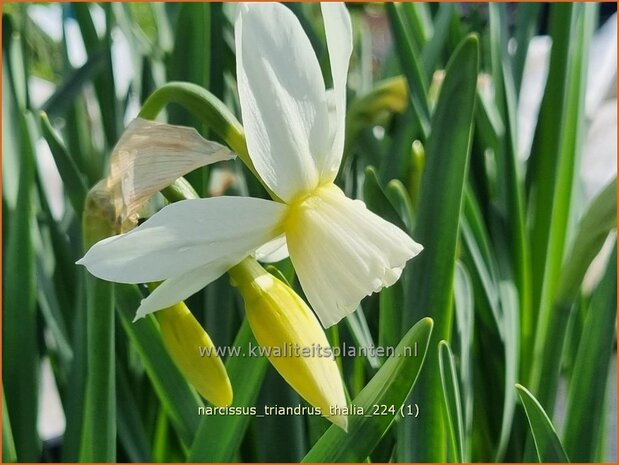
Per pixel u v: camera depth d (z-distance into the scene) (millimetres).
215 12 282
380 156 304
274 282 196
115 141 308
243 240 182
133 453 276
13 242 263
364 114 291
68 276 295
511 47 354
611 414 398
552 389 263
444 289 236
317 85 180
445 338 237
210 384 199
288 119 179
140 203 192
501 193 296
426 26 331
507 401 268
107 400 219
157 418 305
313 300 190
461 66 234
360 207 191
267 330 191
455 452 228
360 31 356
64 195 332
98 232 193
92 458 222
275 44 176
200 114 193
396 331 250
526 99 558
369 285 186
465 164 235
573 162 297
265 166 181
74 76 295
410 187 289
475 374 291
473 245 279
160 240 171
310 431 264
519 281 289
